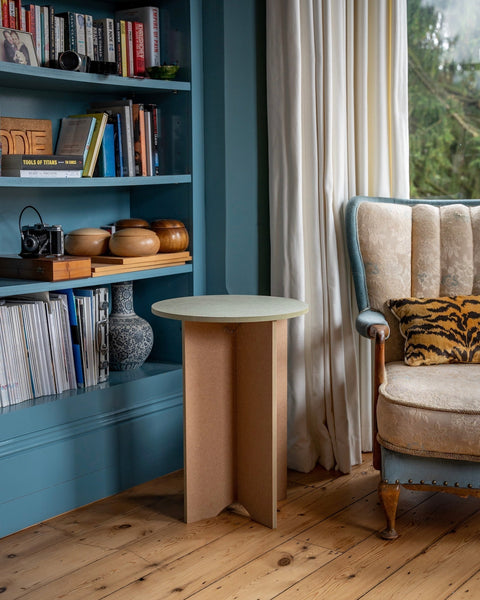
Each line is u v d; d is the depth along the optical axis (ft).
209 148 9.52
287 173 9.16
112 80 8.48
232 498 8.18
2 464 7.51
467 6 10.02
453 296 8.89
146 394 9.06
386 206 9.21
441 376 7.75
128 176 9.09
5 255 8.76
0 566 7.01
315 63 9.01
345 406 9.31
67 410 8.20
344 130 9.32
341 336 9.31
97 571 6.91
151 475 9.09
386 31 9.39
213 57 9.29
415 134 10.59
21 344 8.04
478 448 7.01
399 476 7.31
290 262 9.23
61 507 8.11
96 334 8.77
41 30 8.24
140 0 9.55
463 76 10.16
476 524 7.78
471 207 9.29
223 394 7.94
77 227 9.57
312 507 8.26
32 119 8.76
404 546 7.33
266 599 6.41
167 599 6.43
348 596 6.45
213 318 7.34
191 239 9.64
